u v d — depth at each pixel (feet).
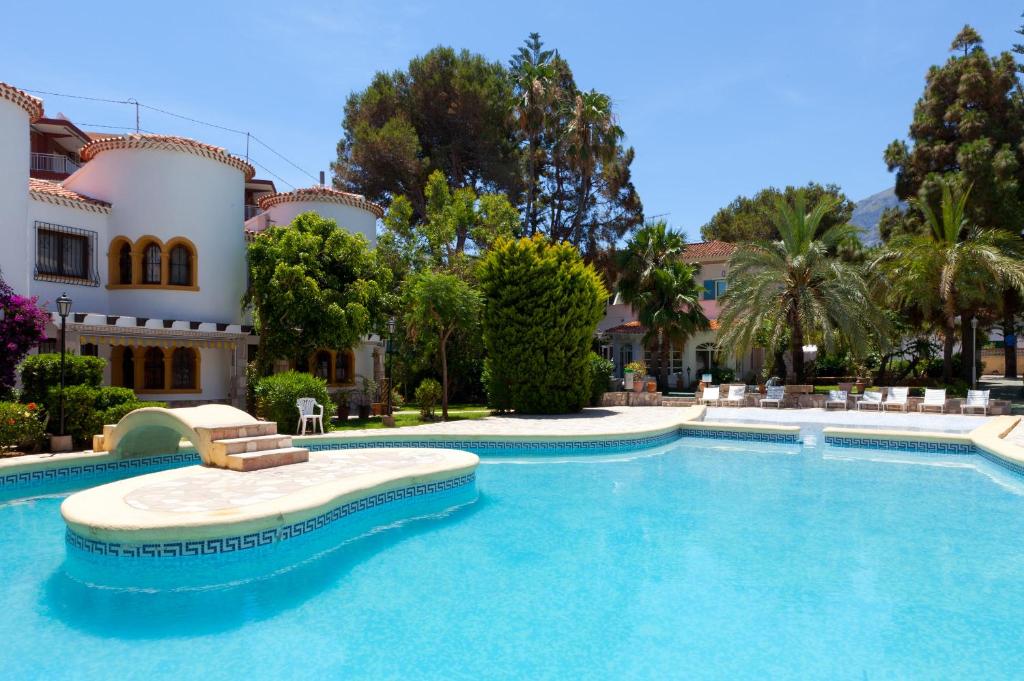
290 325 65.67
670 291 102.73
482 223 110.11
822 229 152.97
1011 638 16.38
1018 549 24.09
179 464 43.09
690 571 21.84
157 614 18.48
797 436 53.26
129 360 65.67
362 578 21.52
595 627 17.26
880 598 19.21
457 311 65.87
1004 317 102.47
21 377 45.14
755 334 83.35
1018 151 98.84
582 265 72.13
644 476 39.73
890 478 38.45
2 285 49.08
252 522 22.45
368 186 122.01
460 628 17.31
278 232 68.49
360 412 64.64
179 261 68.74
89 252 64.75
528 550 24.52
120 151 67.21
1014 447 40.68
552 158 135.95
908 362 118.21
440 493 32.73
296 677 14.51
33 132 112.47
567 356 70.64
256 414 55.16
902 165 113.80
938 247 83.46
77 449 42.78
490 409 76.13
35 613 18.54
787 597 19.36
